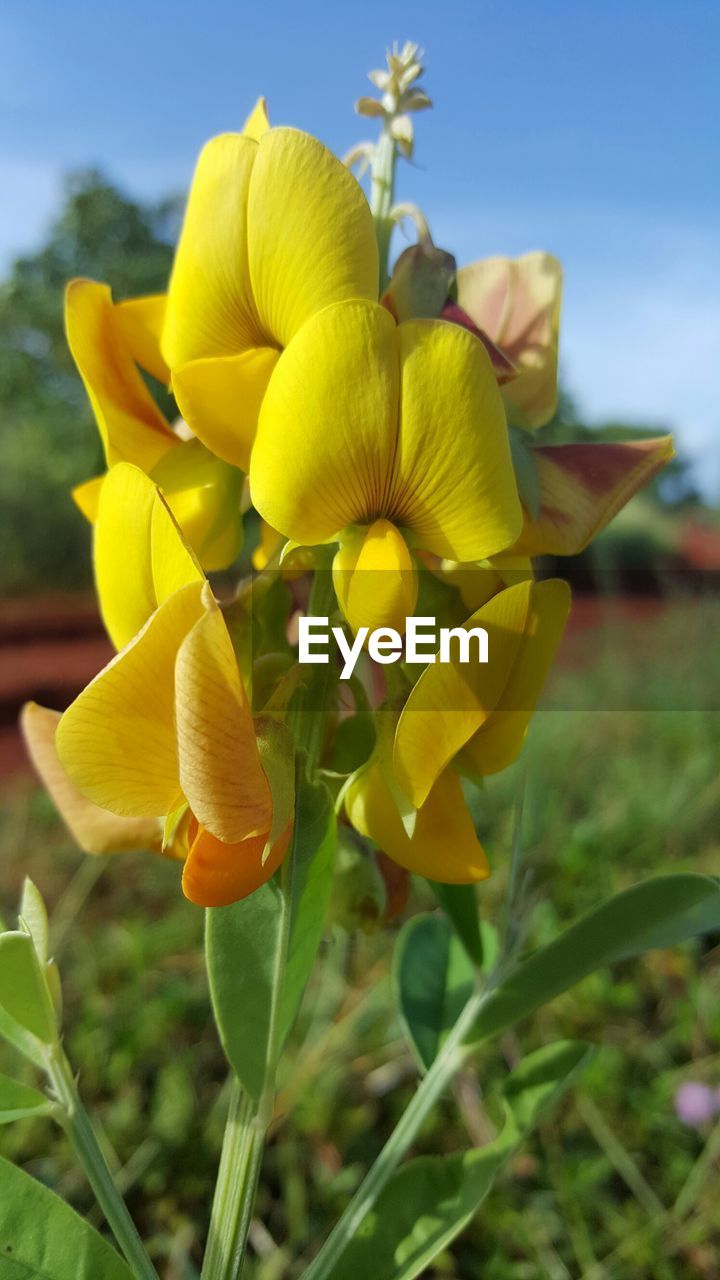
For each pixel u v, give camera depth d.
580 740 0.44
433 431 0.09
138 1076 0.23
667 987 0.27
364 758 0.11
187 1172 0.21
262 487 0.09
